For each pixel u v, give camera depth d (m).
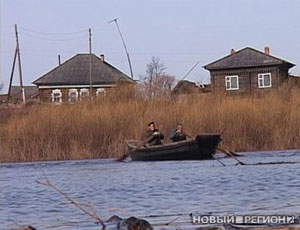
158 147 77.00
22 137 81.69
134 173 63.00
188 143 75.38
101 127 81.62
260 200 39.59
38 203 41.72
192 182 52.28
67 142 81.69
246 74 176.12
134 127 82.06
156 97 87.88
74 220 33.91
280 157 76.25
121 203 40.78
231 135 83.12
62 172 68.31
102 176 61.09
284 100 87.06
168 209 37.19
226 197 41.81
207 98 86.31
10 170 73.50
